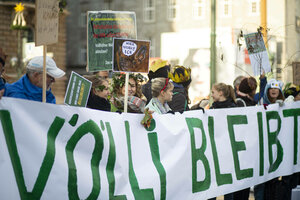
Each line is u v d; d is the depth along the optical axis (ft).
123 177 14.97
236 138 20.39
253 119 21.57
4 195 11.40
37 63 14.61
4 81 14.94
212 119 19.20
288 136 24.23
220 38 44.73
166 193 16.44
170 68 22.39
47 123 12.59
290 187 24.89
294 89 28.35
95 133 14.03
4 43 73.61
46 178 12.39
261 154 21.97
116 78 20.04
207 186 18.49
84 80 15.48
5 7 72.84
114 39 16.62
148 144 16.07
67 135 13.16
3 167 11.39
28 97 14.58
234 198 22.58
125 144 15.20
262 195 23.34
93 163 13.97
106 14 18.72
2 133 11.44
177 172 16.92
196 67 46.01
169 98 18.56
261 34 26.43
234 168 20.11
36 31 13.61
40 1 13.76
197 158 18.02
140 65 17.04
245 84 24.31
